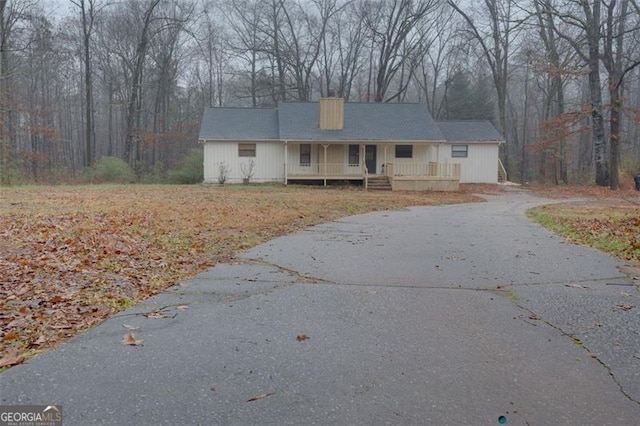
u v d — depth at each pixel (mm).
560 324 3898
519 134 50281
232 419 2416
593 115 26328
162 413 2461
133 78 33625
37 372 2889
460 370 3018
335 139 25281
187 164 30422
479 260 6555
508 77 38969
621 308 4324
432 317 4059
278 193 19906
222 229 9117
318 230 9523
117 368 2967
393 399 2641
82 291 4648
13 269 5402
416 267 6055
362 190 23859
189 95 45250
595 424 2402
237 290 4848
